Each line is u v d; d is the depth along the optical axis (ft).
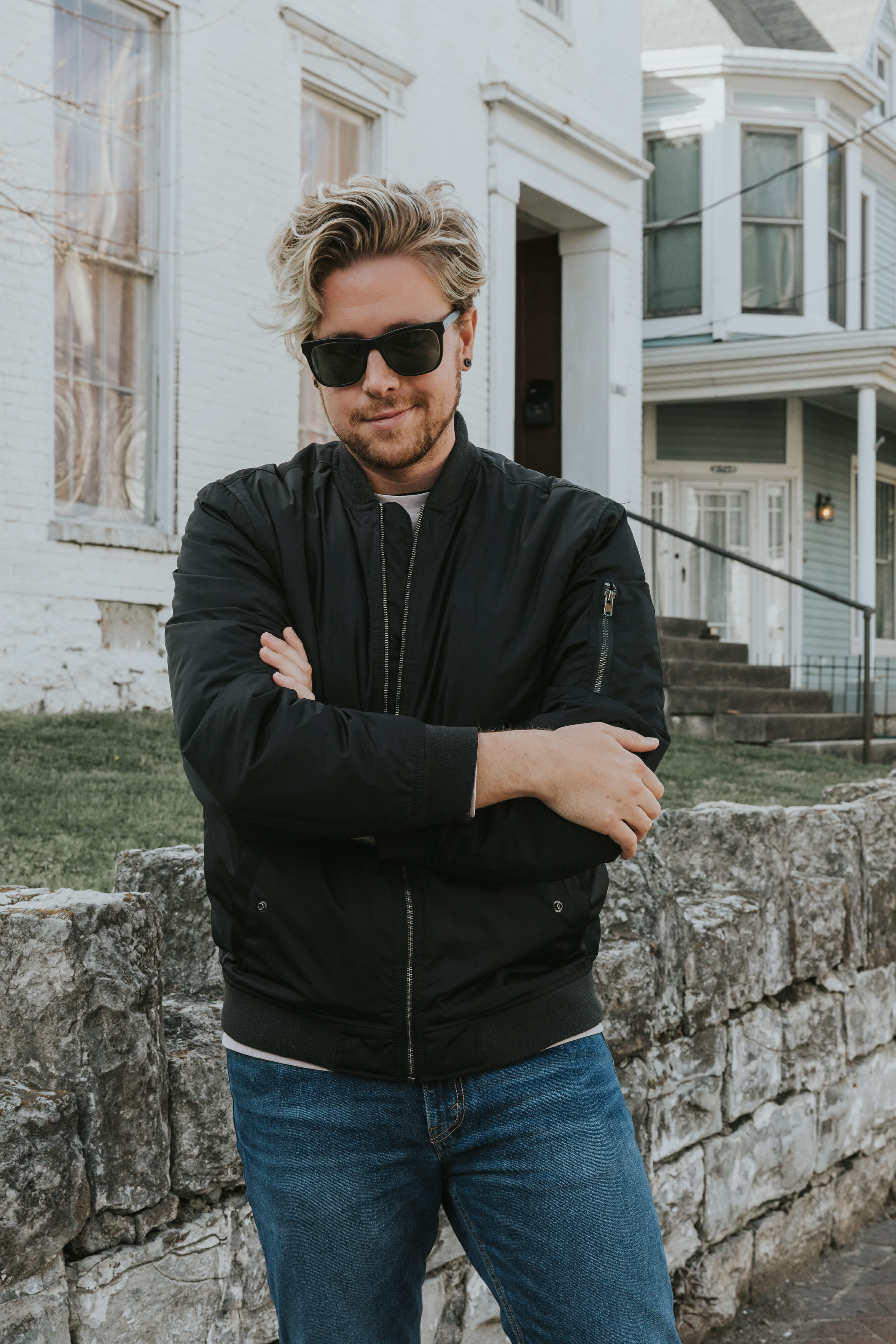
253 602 5.12
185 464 25.22
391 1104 4.83
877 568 55.47
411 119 30.50
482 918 4.83
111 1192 5.72
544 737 4.77
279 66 26.84
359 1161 4.83
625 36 38.42
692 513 49.47
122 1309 5.79
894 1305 10.17
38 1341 5.39
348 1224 4.79
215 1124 6.19
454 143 31.86
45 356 22.39
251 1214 6.39
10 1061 5.61
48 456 22.48
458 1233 5.26
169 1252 6.00
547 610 5.12
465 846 4.72
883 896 12.10
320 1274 4.81
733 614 49.62
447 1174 5.08
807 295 47.88
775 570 49.73
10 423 21.86
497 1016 4.86
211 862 5.02
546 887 4.97
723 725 31.73
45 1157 5.41
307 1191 4.80
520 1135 4.84
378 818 4.58
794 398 48.98
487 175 33.06
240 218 26.08
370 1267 4.83
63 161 23.40
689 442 48.96
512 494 5.34
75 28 23.47
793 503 49.65
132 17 24.40
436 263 5.02
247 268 26.27
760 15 57.16
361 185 5.00
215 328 25.70
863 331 40.42
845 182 49.44
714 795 21.65
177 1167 6.06
